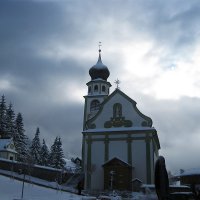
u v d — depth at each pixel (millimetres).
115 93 64812
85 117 77312
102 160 60719
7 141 88938
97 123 63812
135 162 59281
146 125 61625
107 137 61781
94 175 60031
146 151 59438
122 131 61312
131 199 42906
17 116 99500
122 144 60844
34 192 39094
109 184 58250
